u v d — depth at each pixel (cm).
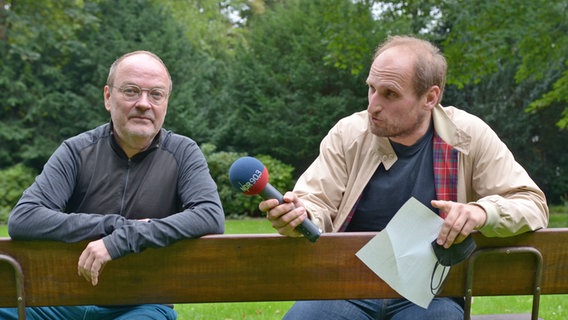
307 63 2019
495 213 234
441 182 279
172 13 2486
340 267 237
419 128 279
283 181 1897
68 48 2030
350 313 275
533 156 2108
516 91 2061
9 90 1981
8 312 274
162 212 300
